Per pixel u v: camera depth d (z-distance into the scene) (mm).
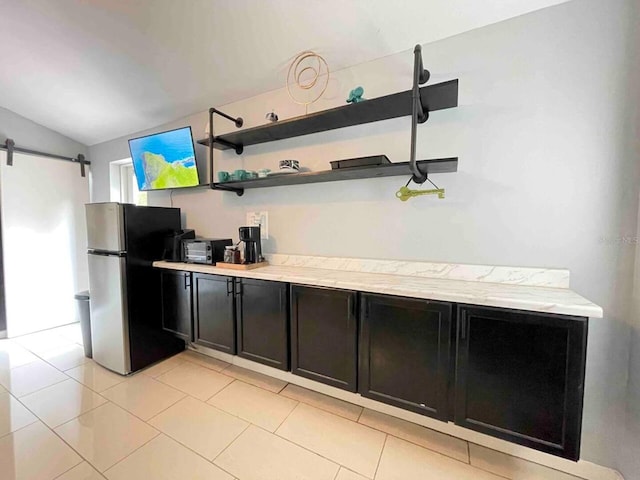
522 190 1632
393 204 2016
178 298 2541
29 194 3461
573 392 1207
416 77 1586
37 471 1476
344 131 2178
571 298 1322
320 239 2314
